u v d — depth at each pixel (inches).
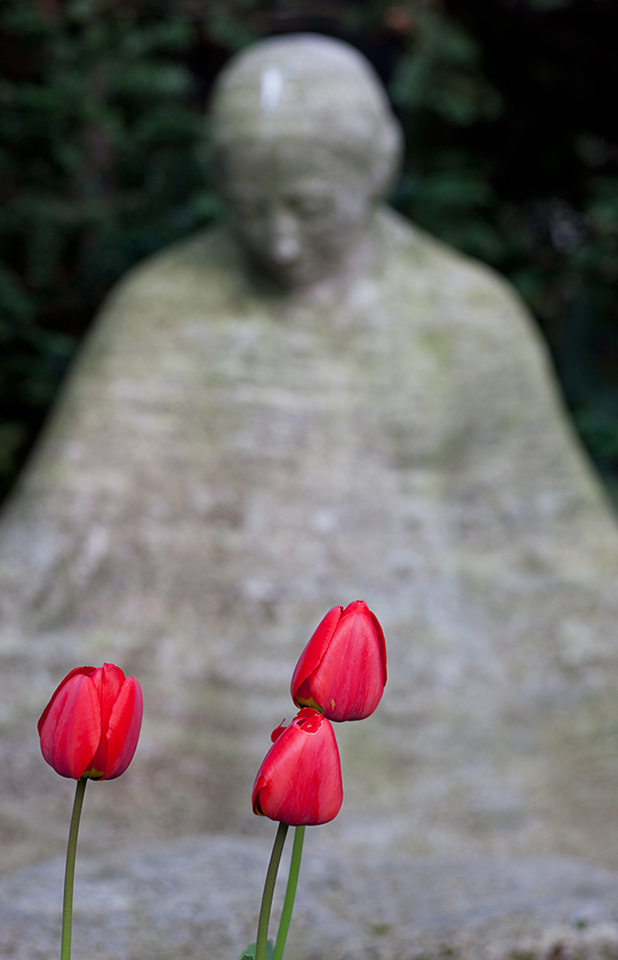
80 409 135.0
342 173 132.4
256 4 215.5
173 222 205.2
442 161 231.1
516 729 125.4
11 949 73.7
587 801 121.5
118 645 122.5
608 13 221.0
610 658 131.6
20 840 106.5
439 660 125.3
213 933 77.3
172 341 138.1
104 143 210.8
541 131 242.4
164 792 114.9
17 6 189.5
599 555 138.9
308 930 80.1
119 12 196.5
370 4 207.3
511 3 218.4
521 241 239.1
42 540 125.5
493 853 113.8
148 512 129.6
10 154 202.8
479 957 74.0
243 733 119.1
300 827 54.2
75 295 217.8
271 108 129.6
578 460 144.6
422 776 118.0
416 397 135.9
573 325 225.3
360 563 128.7
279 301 138.9
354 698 53.2
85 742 51.8
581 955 73.9
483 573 134.6
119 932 76.5
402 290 141.5
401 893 92.4
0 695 117.1
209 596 126.7
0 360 201.0
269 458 132.3
